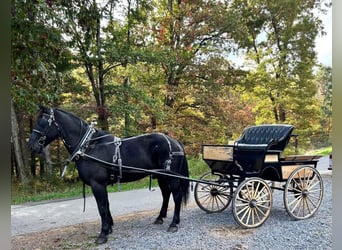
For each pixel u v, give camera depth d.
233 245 4.36
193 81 14.09
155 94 12.91
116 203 7.24
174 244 4.46
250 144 6.00
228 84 14.60
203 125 14.05
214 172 6.02
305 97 16.58
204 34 13.63
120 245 4.50
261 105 16.97
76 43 10.11
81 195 8.42
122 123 12.54
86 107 11.87
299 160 5.74
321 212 5.92
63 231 5.25
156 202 7.31
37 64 5.49
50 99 6.43
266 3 16.78
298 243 4.37
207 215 6.02
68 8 8.52
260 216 5.73
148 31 13.31
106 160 4.77
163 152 5.20
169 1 13.75
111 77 12.19
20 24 5.02
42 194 9.11
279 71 16.80
